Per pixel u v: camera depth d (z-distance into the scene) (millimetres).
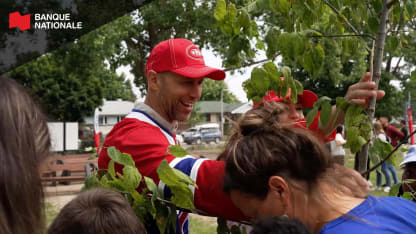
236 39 2049
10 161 819
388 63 26984
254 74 1841
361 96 1715
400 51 2086
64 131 20922
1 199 811
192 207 1529
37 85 26172
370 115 1753
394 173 8055
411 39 1982
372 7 1863
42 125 926
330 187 1251
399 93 25391
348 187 1293
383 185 8242
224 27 2035
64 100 29422
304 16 1807
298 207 1216
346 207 1221
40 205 904
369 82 1708
